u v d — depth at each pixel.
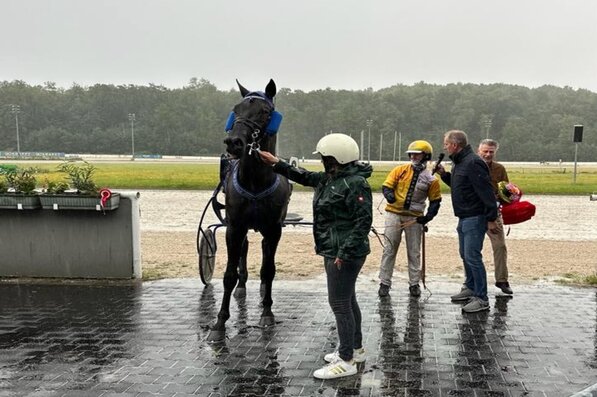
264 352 4.98
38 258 7.87
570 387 4.22
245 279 7.03
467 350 5.02
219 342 5.24
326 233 4.33
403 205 6.83
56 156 90.44
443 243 11.43
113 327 5.71
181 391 4.16
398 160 107.44
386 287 6.92
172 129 117.69
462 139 6.15
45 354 4.94
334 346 5.13
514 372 4.51
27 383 4.31
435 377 4.42
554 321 5.89
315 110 120.38
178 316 6.11
